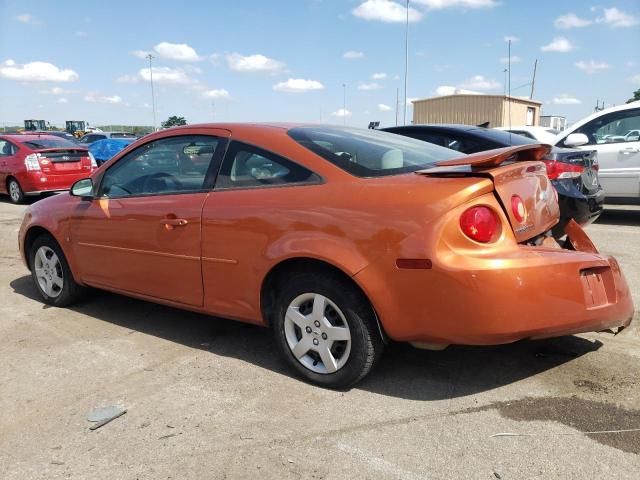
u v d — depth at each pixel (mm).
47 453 2785
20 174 12242
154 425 3012
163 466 2654
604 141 8609
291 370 3635
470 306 2812
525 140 6730
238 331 4367
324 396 3273
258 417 3061
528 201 3180
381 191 3066
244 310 3596
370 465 2607
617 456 2611
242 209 3494
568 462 2580
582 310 2992
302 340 3398
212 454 2734
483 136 6816
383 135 4090
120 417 3105
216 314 3783
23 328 4531
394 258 2932
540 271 2875
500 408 3070
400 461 2629
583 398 3137
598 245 6957
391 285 2963
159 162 4148
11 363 3850
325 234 3139
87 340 4246
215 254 3635
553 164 5738
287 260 3297
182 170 3982
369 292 3018
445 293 2842
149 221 4016
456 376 3465
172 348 4062
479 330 2832
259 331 4359
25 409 3219
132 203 4188
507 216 2994
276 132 3646
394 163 3383
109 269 4422
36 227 5035
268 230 3355
